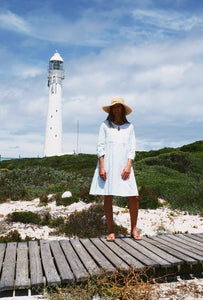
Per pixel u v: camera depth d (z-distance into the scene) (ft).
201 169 46.06
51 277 10.43
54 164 100.89
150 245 13.94
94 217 21.25
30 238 17.67
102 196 29.73
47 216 22.81
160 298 10.19
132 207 15.03
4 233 19.58
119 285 10.79
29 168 53.16
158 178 35.96
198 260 11.76
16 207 29.71
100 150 14.24
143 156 72.23
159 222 23.38
